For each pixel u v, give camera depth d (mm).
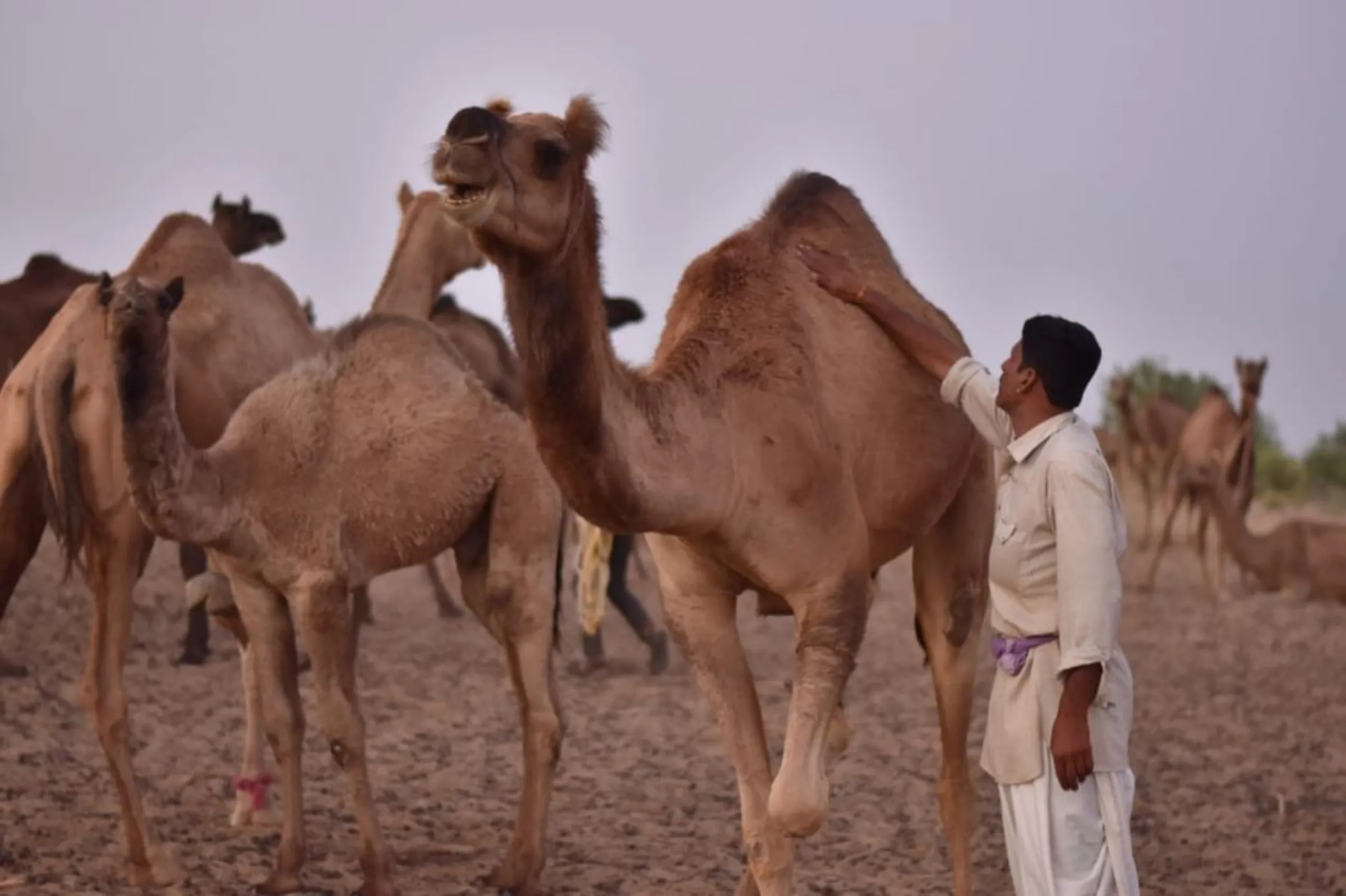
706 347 5836
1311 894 7320
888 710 11664
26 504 7453
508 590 7340
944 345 6031
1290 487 34281
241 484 6859
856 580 5887
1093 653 4906
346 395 7223
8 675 11367
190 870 7203
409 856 7629
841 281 6184
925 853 7957
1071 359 5168
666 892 7184
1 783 8555
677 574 5965
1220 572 18719
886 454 6164
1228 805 8922
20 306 12039
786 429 5785
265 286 8945
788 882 5805
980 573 6781
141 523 7145
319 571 6918
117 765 6961
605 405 5223
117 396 6805
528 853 7109
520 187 4883
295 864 6934
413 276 10516
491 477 7387
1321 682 13000
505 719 10898
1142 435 26047
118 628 7059
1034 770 5070
